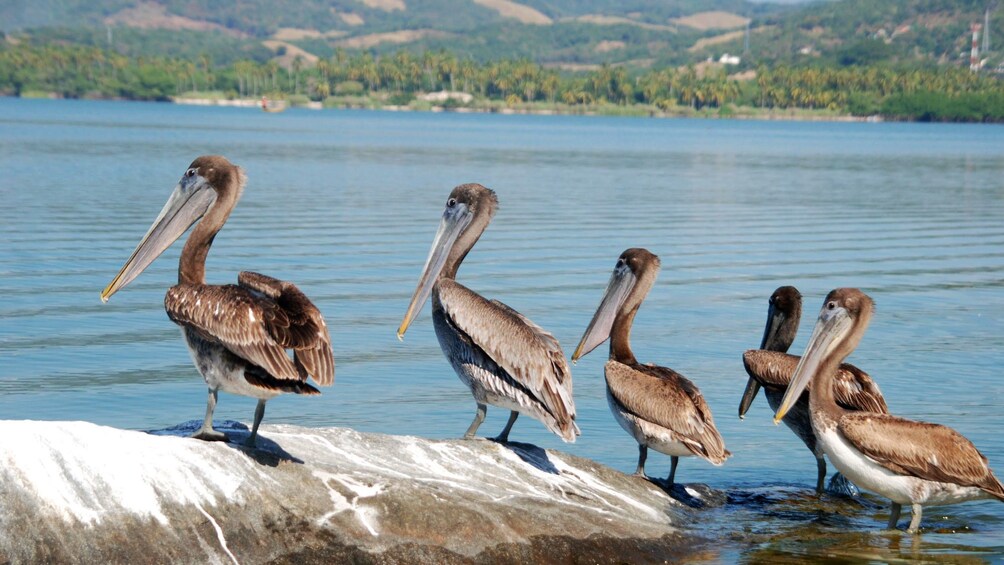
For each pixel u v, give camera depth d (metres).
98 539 6.77
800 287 21.88
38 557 6.59
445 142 86.12
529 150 76.25
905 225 32.81
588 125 166.00
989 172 60.09
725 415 13.00
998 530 9.45
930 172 59.66
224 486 7.32
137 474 7.11
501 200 37.72
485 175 49.91
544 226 30.25
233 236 26.19
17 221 27.58
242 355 7.28
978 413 13.05
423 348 16.14
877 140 119.25
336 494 7.61
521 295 20.03
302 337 7.43
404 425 12.40
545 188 43.38
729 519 9.38
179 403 13.09
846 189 46.38
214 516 7.16
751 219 33.50
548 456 9.25
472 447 8.97
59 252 22.97
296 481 7.59
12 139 68.81
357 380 14.31
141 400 13.16
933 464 8.80
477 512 7.91
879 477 9.00
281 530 7.29
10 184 37.88
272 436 8.25
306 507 7.46
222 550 7.05
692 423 9.27
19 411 12.50
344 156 62.22
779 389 10.70
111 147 63.34
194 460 7.37
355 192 39.06
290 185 41.59
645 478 9.68
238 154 61.19
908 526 9.49
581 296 20.05
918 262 25.45
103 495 6.94
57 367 14.45
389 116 192.12
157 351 15.44
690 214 34.38
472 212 10.02
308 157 60.22
